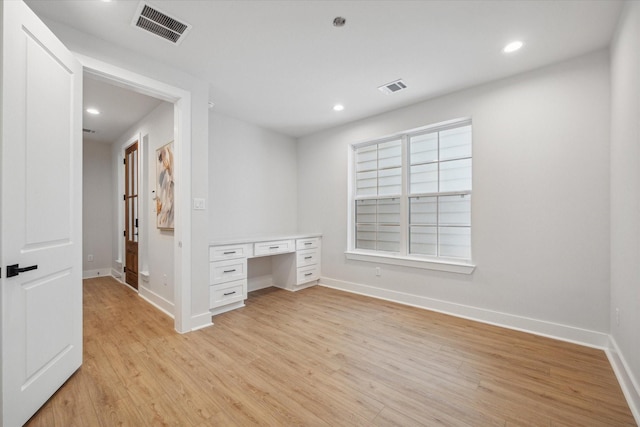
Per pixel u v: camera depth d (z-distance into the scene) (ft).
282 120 13.51
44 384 5.39
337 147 14.26
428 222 11.57
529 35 7.16
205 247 9.50
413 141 12.08
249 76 9.25
